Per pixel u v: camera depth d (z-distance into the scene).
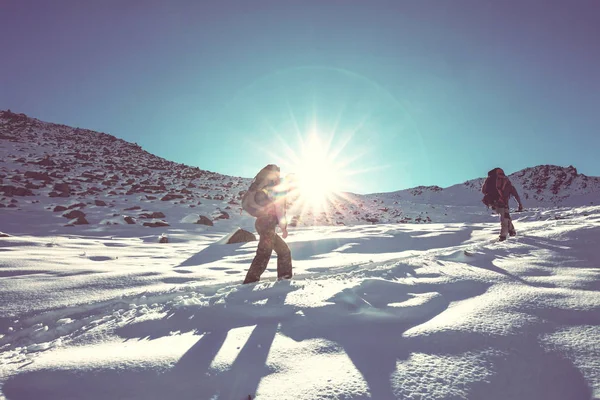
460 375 2.04
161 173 29.02
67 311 3.43
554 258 4.71
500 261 4.80
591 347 2.32
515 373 2.09
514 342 2.38
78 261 5.84
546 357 2.23
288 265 4.43
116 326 3.03
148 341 2.72
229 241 9.18
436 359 2.21
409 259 5.14
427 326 2.65
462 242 8.72
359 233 10.75
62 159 26.19
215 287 4.13
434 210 32.69
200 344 2.56
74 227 11.37
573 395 1.95
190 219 14.12
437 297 3.36
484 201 7.49
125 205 16.45
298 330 2.73
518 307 2.94
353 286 3.69
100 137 42.47
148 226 12.41
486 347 2.32
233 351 2.42
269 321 2.95
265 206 4.33
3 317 3.24
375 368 2.13
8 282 4.20
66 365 2.29
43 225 11.27
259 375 2.11
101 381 2.12
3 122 37.62
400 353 2.31
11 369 2.30
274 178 4.42
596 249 4.97
